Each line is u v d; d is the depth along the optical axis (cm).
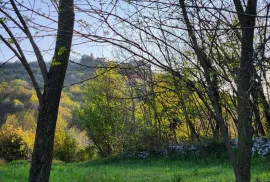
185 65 416
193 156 2102
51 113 700
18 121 6506
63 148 3991
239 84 417
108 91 1950
